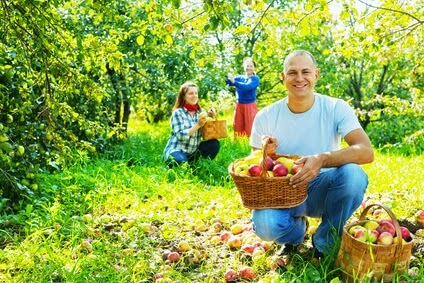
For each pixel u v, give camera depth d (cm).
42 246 385
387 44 545
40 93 569
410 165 729
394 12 525
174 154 699
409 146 1066
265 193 320
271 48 504
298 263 354
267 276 339
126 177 591
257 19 464
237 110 1045
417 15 556
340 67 1316
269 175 325
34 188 482
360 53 573
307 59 348
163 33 416
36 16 412
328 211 354
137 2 879
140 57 966
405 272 306
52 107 445
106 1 421
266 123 372
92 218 461
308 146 361
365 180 340
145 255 380
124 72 984
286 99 372
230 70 1260
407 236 318
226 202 512
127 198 523
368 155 340
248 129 1036
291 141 364
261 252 366
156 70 1034
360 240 306
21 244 385
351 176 333
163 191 555
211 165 680
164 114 1535
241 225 436
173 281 338
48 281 334
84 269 347
